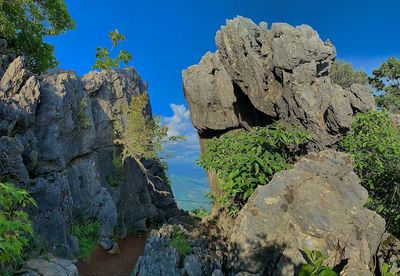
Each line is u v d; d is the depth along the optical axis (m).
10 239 4.54
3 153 14.38
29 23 27.38
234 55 19.77
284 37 17.11
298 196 12.19
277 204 12.20
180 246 14.31
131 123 28.64
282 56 17.03
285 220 11.80
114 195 26.67
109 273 19.36
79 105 24.17
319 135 17.09
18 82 18.44
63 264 9.98
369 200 13.41
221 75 23.56
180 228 16.50
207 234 15.90
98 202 23.56
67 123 21.45
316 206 11.66
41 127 19.16
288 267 10.83
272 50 17.56
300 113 17.30
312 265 8.76
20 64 18.97
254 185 14.28
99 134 27.39
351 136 15.91
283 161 14.95
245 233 11.95
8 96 17.67
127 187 29.70
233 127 23.98
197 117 24.97
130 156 31.20
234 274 11.58
